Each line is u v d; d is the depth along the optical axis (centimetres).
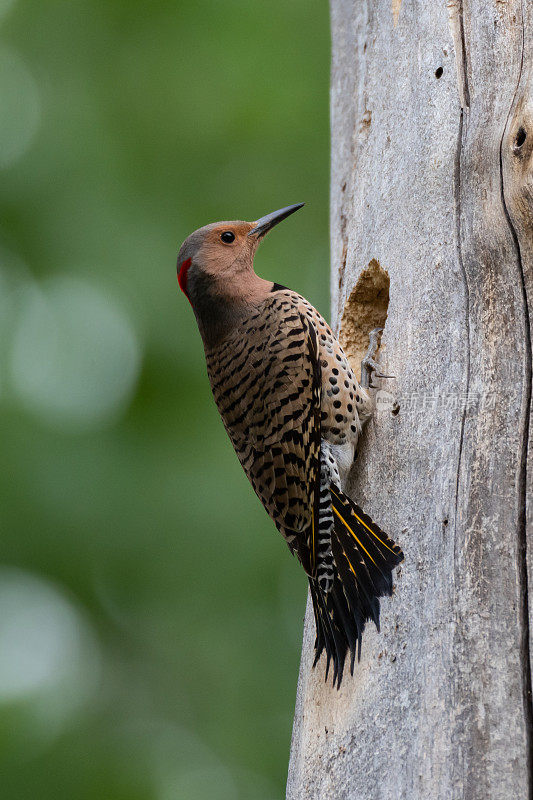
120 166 1352
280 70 1405
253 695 1233
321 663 700
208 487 1246
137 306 1300
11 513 1226
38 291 1313
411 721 615
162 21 1417
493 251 672
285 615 1255
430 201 720
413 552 655
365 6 852
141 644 1248
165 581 1234
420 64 757
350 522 695
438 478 659
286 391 757
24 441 1252
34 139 1358
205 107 1389
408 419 695
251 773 1210
